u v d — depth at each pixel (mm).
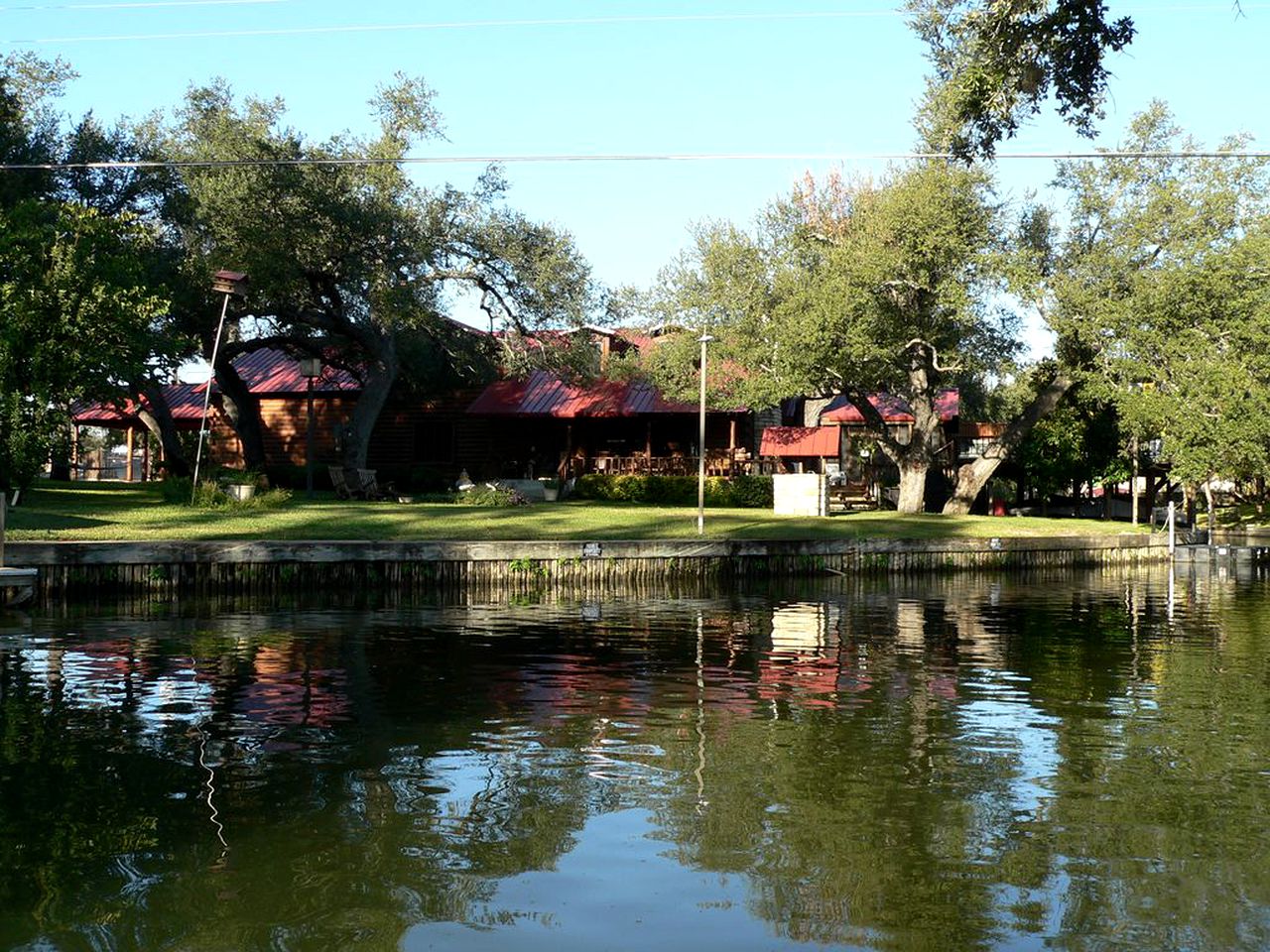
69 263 26359
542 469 48219
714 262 40312
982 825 7848
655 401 45875
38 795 8406
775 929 6156
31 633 16797
